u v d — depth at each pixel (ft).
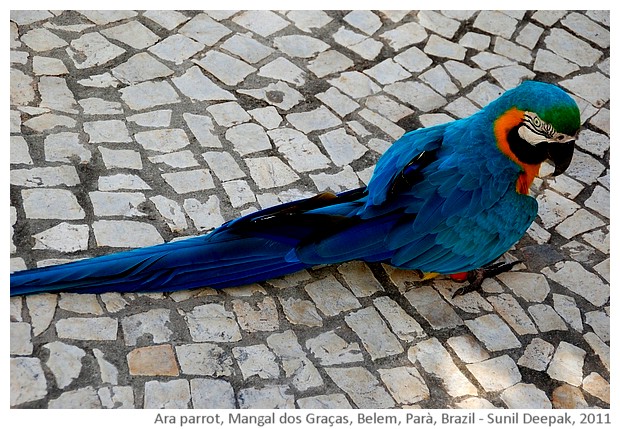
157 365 6.68
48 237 7.06
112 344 6.72
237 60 8.16
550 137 6.79
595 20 8.73
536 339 7.06
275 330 6.91
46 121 7.57
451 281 7.26
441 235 6.94
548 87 6.81
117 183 7.37
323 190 7.56
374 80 8.20
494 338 7.03
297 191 7.54
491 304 7.18
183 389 6.63
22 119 7.54
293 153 7.72
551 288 7.29
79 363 6.62
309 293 7.09
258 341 6.85
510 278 7.32
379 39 8.44
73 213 7.18
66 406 6.48
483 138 6.97
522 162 6.95
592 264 7.42
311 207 7.04
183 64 8.07
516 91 6.87
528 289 7.27
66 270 6.81
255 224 6.94
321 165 7.69
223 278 6.97
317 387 6.73
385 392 6.76
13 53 7.88
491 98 8.19
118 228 7.17
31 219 7.11
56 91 7.75
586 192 7.77
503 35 8.56
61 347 6.65
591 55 8.51
